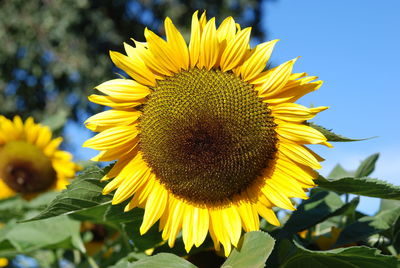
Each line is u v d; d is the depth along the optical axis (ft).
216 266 2.72
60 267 3.96
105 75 17.25
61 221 3.40
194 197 2.66
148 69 2.62
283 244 2.49
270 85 2.55
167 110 2.63
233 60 2.60
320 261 2.43
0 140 5.03
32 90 17.84
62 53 17.06
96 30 17.28
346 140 2.47
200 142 2.61
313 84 2.53
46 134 5.07
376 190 2.46
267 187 2.62
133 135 2.65
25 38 16.96
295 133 2.53
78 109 17.24
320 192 2.96
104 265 3.33
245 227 2.60
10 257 4.12
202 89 2.62
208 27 2.57
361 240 2.81
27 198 5.09
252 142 2.60
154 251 2.78
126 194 2.60
